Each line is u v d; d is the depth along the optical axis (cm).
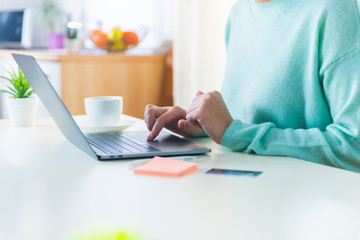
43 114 318
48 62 316
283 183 71
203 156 94
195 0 313
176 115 112
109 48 331
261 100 116
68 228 53
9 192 69
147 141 105
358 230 52
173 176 76
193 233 51
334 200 62
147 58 335
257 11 125
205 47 313
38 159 92
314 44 106
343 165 95
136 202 62
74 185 72
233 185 70
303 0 113
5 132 126
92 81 319
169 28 374
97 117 122
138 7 382
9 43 387
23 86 137
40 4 418
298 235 50
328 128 99
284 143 94
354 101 97
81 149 100
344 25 103
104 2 392
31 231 53
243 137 96
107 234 51
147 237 50
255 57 122
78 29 336
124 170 81
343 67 101
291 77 112
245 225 53
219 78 309
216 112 98
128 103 333
